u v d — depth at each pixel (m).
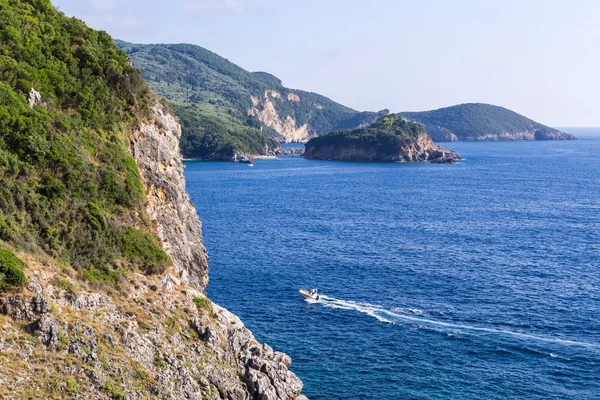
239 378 35.84
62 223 36.56
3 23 43.94
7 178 35.72
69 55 47.06
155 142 49.41
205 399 32.81
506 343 52.72
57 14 52.22
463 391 44.03
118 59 51.12
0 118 37.22
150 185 47.06
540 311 61.09
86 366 29.94
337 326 56.69
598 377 46.38
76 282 34.16
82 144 41.47
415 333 55.03
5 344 28.56
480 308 62.06
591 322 57.84
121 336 32.75
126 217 41.16
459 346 52.09
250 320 58.00
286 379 38.19
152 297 37.12
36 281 31.48
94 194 39.56
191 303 38.62
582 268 78.75
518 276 74.62
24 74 41.75
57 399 27.92
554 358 49.72
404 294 66.88
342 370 47.12
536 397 43.25
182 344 35.19
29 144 37.53
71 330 30.94
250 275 74.75
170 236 46.88
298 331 55.28
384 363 48.50
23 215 35.06
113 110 47.09
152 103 52.41
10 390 26.92
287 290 68.19
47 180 37.41
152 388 31.06
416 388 44.38
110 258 37.31
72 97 44.47
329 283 71.25
